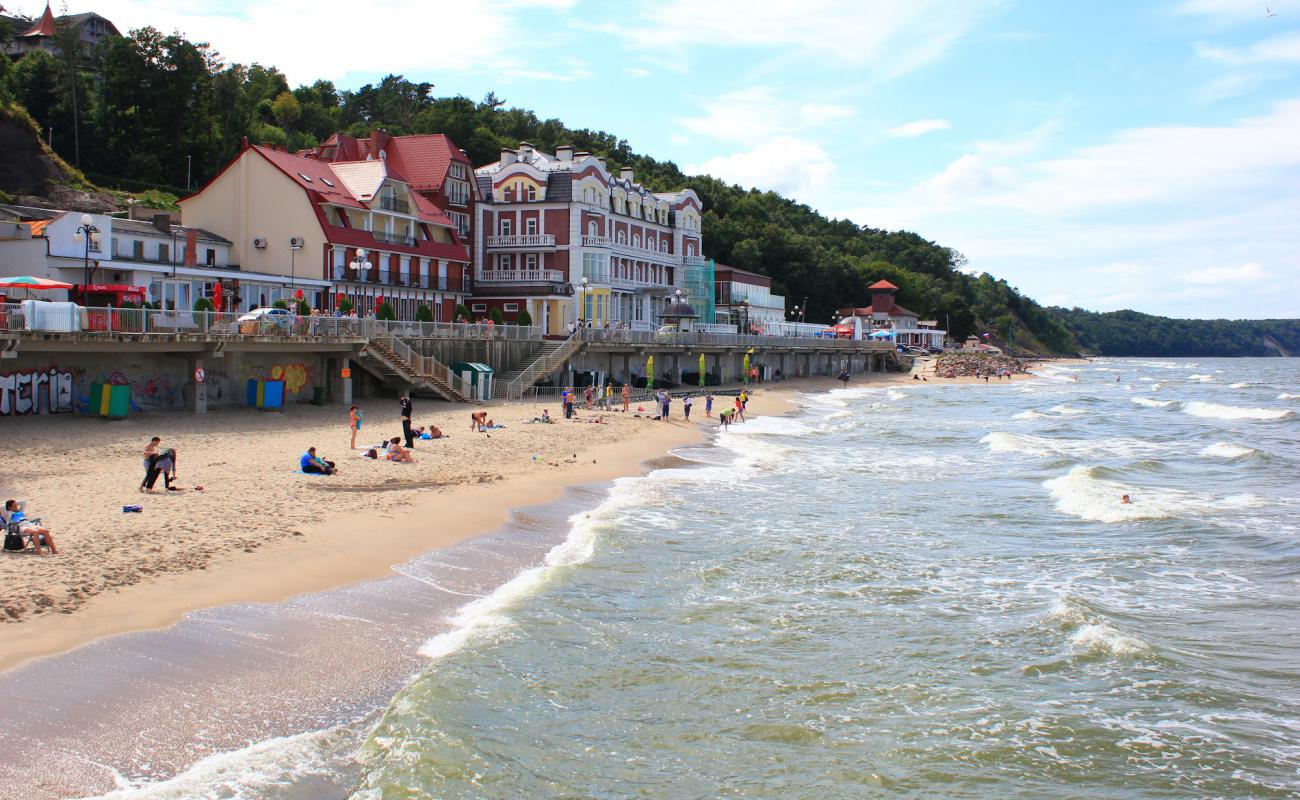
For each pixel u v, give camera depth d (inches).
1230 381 5113.2
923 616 776.3
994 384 4434.1
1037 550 1019.9
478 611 722.8
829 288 6343.5
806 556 950.4
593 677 615.2
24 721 479.2
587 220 3321.9
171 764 459.5
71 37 3587.6
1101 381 5032.0
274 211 2454.5
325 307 2439.7
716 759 522.6
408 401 1424.7
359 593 733.9
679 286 4010.8
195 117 3592.5
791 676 639.8
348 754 487.5
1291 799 504.4
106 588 671.1
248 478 1096.8
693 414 2342.5
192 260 2273.6
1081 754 547.2
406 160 3152.1
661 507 1170.0
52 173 2903.5
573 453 1528.1
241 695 539.8
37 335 1294.3
